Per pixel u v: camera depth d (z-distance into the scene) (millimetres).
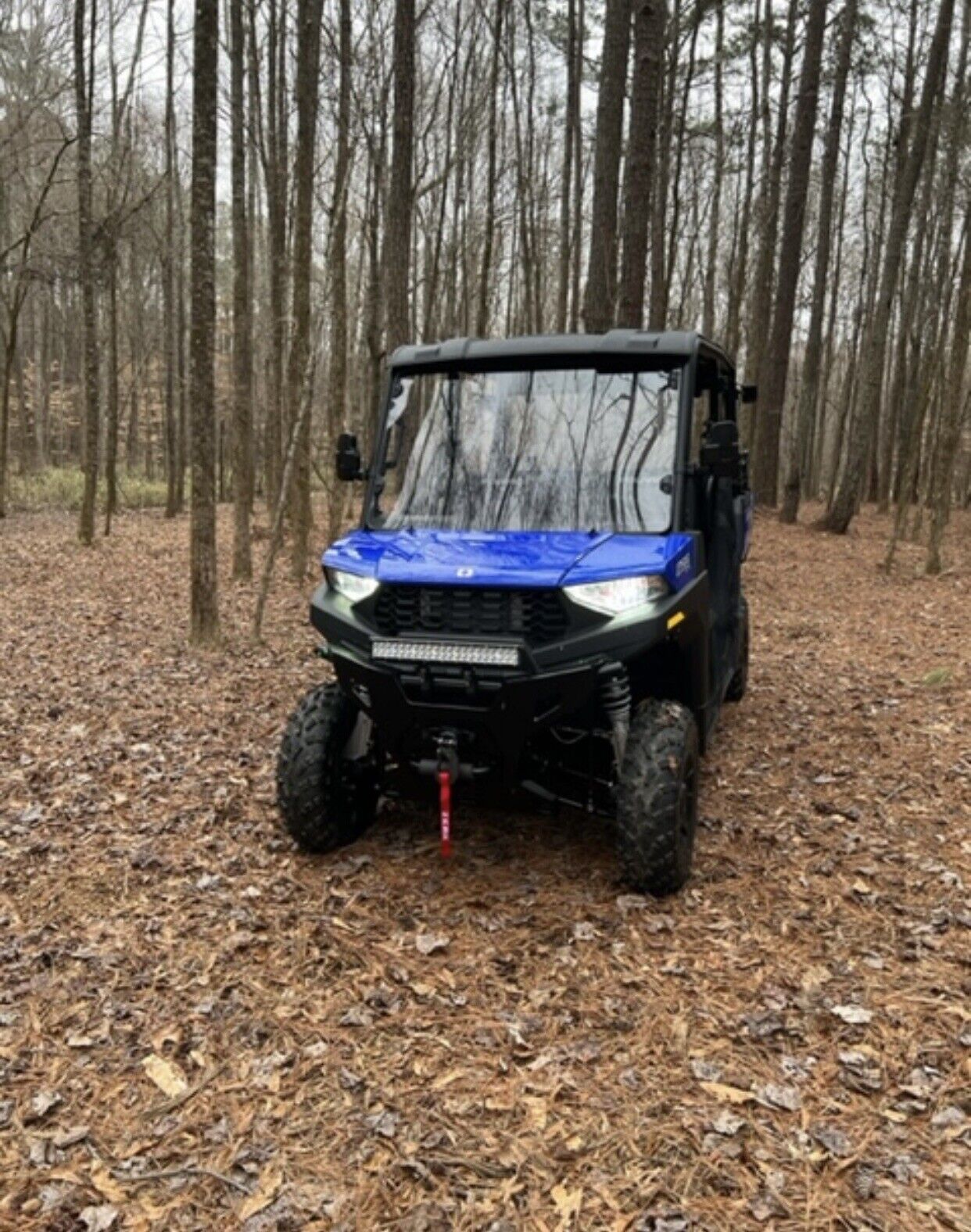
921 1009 3291
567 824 4871
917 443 17906
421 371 4789
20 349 30484
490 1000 3395
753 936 3797
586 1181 2557
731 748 6094
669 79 18328
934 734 6254
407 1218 2449
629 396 4484
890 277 17047
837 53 21188
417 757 4117
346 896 4152
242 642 8953
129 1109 2859
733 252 27047
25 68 17109
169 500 20594
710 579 4859
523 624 3785
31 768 5691
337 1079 2988
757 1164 2604
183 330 23984
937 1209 2439
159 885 4258
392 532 4473
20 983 3480
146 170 22688
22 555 14227
